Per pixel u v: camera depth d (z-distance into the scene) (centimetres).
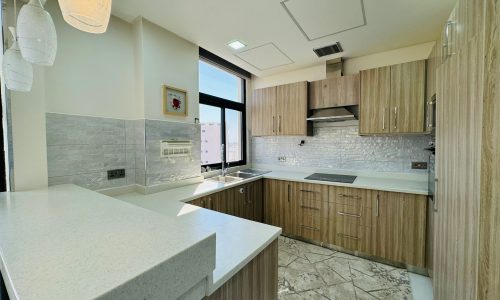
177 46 230
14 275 41
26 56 77
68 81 167
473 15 89
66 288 38
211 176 301
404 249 217
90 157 179
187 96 241
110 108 193
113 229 66
